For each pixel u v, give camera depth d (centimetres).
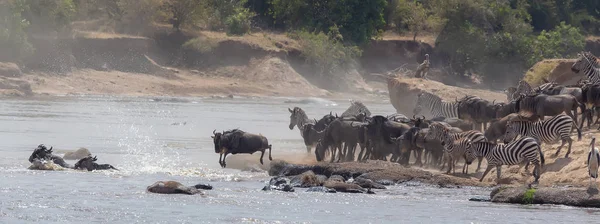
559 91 10800
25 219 6500
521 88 12075
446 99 14888
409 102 15425
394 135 10225
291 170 9394
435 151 9856
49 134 13362
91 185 8312
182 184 8081
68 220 6506
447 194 8319
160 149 11962
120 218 6644
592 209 7469
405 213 7169
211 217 6775
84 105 19938
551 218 6975
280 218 6819
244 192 8150
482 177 9025
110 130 14438
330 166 9350
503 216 7069
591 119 10438
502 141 10175
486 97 18075
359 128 10381
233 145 10131
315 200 7744
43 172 9138
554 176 8762
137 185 8419
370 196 8081
